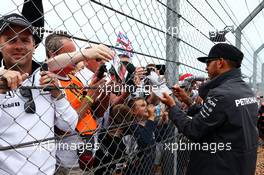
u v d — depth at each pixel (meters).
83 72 1.95
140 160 2.14
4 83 1.14
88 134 1.75
